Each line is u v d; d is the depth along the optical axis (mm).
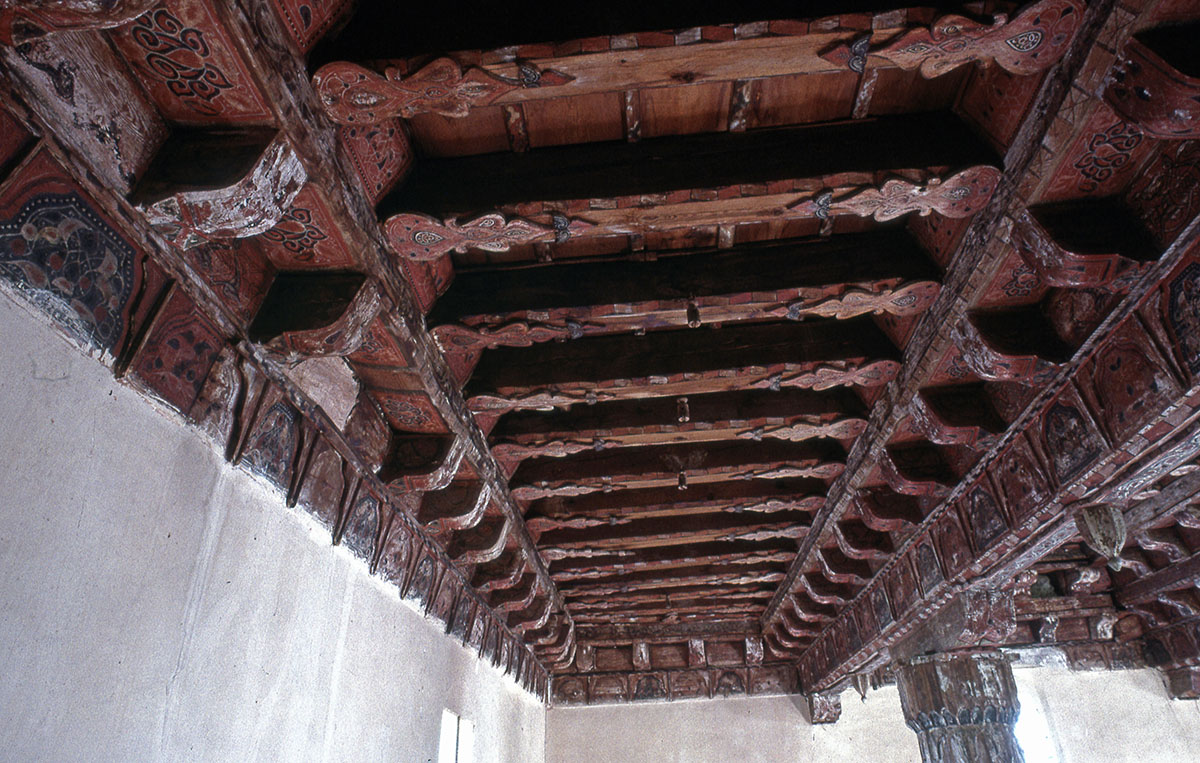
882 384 5707
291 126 2877
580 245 4812
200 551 3527
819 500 8125
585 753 14641
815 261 4691
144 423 3109
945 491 6410
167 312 3141
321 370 4512
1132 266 3473
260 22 2561
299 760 4555
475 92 3070
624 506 8281
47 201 2471
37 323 2514
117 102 2637
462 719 8828
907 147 3723
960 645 7809
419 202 3842
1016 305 4402
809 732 14602
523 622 10898
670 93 3676
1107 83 2859
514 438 6434
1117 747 12688
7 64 2207
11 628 2369
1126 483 4598
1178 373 3570
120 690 2906
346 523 5281
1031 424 5062
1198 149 3068
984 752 7750
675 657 15273
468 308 4805
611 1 3020
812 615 11461
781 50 2951
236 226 2973
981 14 2801
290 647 4488
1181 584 9984
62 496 2627
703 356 5469
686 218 3889
